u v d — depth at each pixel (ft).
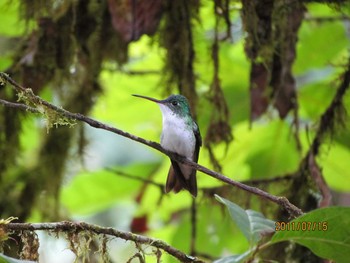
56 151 37.47
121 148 55.83
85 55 32.96
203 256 37.96
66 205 43.42
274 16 29.73
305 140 38.40
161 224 46.93
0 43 37.65
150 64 39.70
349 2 30.99
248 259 20.04
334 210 19.36
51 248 36.29
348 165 38.27
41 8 32.32
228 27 31.35
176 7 31.24
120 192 43.32
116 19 28.73
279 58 31.09
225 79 39.86
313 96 38.22
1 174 36.14
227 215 39.88
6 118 34.86
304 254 30.96
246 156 39.50
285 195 32.19
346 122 31.91
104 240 22.03
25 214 38.17
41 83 33.14
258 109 31.83
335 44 39.65
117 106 41.52
